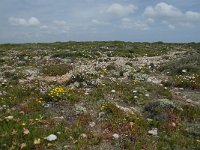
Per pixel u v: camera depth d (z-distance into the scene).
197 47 56.53
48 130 11.68
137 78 21.66
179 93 18.20
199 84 19.72
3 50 44.78
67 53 35.50
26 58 33.53
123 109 14.38
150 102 15.02
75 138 11.30
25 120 12.47
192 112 14.43
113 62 30.97
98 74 22.69
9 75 23.19
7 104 14.98
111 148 10.87
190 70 24.02
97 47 48.97
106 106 14.21
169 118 13.56
